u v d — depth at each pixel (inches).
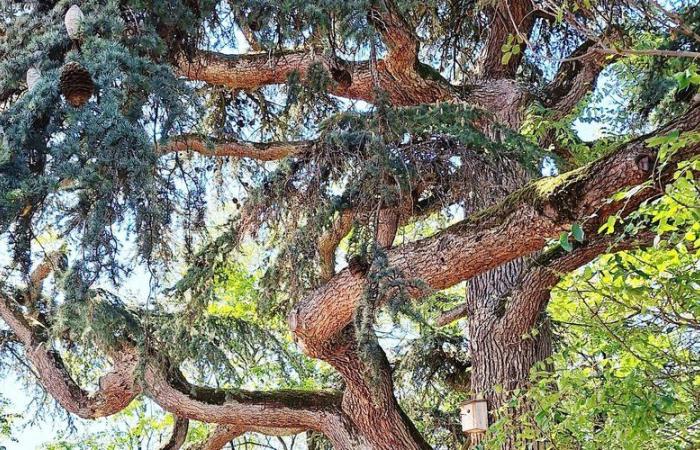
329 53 270.5
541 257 306.3
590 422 243.0
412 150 244.2
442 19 352.5
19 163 197.9
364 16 234.4
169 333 295.3
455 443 416.2
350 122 242.1
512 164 258.7
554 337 361.1
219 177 327.6
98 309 269.1
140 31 223.3
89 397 347.9
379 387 250.1
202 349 339.6
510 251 231.9
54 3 221.8
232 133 342.3
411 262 241.8
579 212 214.1
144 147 201.0
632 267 213.8
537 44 389.7
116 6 212.8
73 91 192.5
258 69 323.9
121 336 316.5
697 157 185.5
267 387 491.8
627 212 225.0
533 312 316.5
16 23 219.0
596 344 270.4
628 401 213.5
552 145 326.3
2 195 191.9
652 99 327.6
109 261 209.8
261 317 323.3
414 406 413.7
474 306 334.3
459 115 247.6
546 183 222.8
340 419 334.3
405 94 343.0
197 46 260.1
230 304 434.9
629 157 206.1
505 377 316.5
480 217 236.7
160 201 229.0
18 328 357.7
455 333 442.6
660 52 195.6
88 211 205.6
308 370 498.0
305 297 266.2
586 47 365.7
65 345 346.6
